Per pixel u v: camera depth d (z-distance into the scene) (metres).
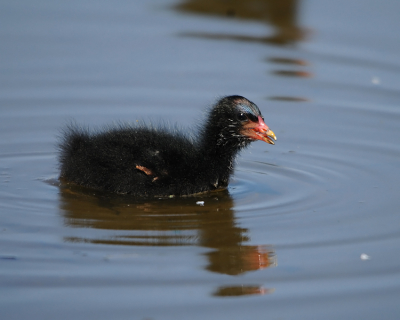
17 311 8.85
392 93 19.17
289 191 13.53
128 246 10.69
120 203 12.77
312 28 24.28
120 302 9.09
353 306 9.16
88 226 11.48
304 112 18.20
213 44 22.91
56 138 16.34
